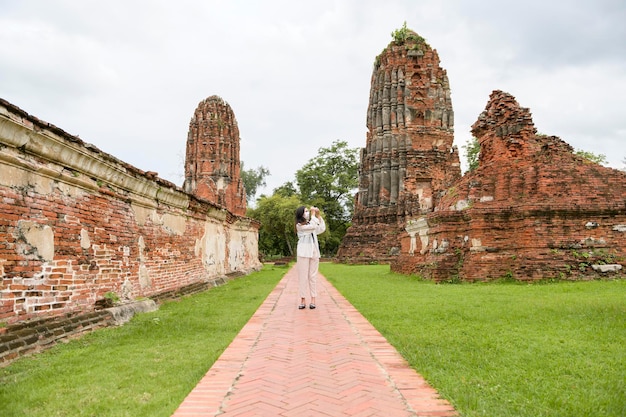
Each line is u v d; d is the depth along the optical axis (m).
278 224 48.84
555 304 8.91
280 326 7.63
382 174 39.97
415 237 20.30
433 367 5.04
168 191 11.97
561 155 15.45
